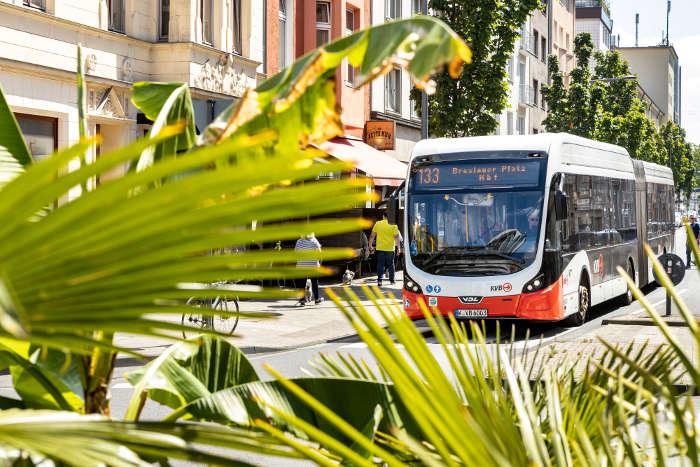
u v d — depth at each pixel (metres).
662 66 158.25
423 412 2.00
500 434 2.19
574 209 20.25
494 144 19.31
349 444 2.94
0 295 1.28
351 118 36.75
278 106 2.11
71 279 1.46
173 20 25.33
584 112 61.03
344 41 2.08
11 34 20.38
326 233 1.54
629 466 2.29
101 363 2.51
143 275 1.48
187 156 1.47
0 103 2.63
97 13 23.02
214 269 1.53
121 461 1.65
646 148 85.81
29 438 1.63
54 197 1.43
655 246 30.59
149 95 3.48
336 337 18.88
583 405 2.79
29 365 2.75
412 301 19.28
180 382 3.14
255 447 1.90
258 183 1.47
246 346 17.25
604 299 22.84
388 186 34.53
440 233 19.27
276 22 31.48
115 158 1.44
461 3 33.84
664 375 2.27
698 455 2.03
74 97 22.28
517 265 18.81
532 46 68.50
